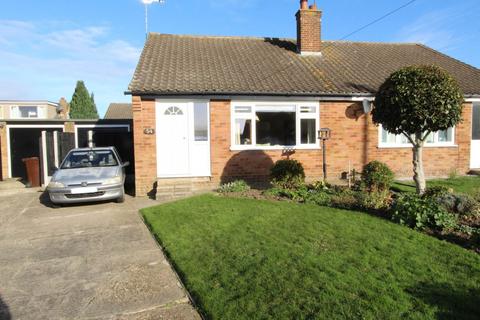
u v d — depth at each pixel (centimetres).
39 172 1390
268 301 383
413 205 647
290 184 998
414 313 350
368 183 932
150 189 1105
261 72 1297
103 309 400
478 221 646
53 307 409
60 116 2797
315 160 1220
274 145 1196
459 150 1309
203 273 466
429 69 769
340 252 510
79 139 1619
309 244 546
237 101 1161
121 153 1603
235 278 442
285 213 741
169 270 502
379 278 427
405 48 1736
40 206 984
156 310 394
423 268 452
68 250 602
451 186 1027
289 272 448
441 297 379
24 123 1623
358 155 1245
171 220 732
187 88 1097
